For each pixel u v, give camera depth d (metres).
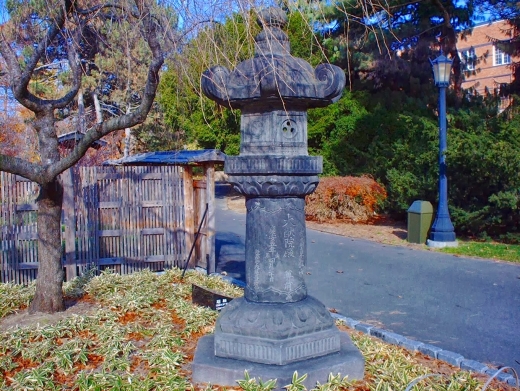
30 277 7.52
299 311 3.94
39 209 5.66
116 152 18.52
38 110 5.53
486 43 29.08
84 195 7.82
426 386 3.76
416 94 17.53
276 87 3.64
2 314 5.70
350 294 7.29
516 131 11.16
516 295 7.13
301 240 4.10
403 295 7.20
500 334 5.45
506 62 28.55
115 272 7.81
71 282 6.97
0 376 4.03
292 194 3.98
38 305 5.65
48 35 5.31
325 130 18.44
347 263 9.66
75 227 7.75
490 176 11.06
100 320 5.37
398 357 4.38
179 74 4.84
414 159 13.74
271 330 3.81
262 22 3.61
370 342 4.73
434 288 7.60
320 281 8.17
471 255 10.13
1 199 7.35
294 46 14.24
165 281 7.14
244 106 4.05
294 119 4.01
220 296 5.62
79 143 5.19
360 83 18.25
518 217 11.16
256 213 4.05
